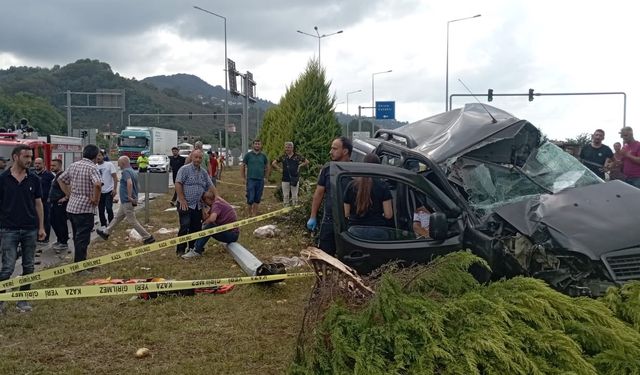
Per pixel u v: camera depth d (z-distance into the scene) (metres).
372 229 5.40
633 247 4.64
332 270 4.05
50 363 5.12
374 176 5.40
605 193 5.41
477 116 6.68
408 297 3.51
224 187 26.67
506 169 6.13
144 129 52.75
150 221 14.82
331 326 3.56
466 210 5.50
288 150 15.17
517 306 3.37
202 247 9.75
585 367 3.11
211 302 6.85
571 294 4.57
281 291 7.30
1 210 6.76
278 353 5.26
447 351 3.16
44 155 18.59
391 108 46.31
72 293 5.96
